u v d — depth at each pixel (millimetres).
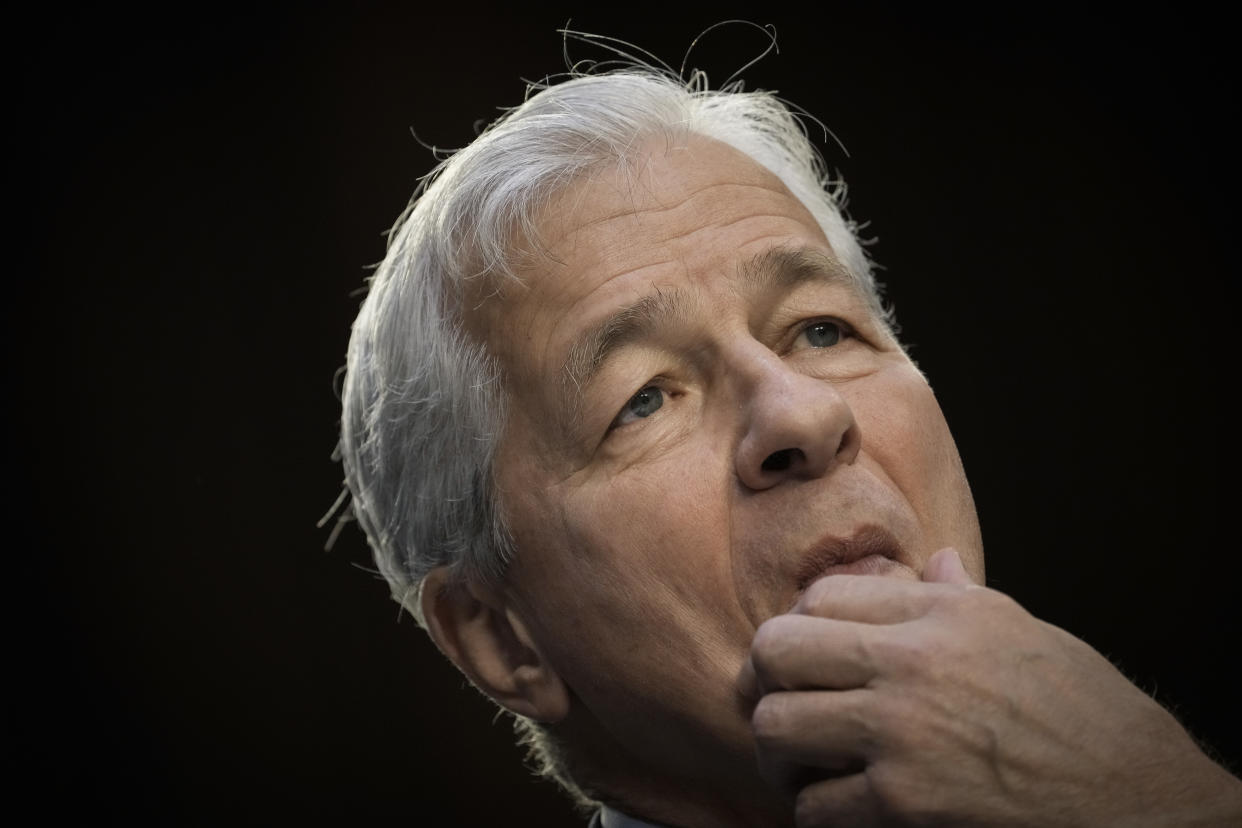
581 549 5285
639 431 5297
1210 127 14586
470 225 5734
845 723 4355
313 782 14289
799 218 5836
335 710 14398
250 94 14766
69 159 14688
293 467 14688
